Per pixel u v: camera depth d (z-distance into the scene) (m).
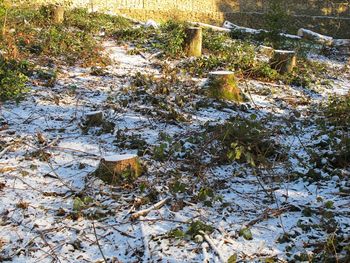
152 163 4.83
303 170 4.88
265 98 8.04
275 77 9.40
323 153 5.24
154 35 11.80
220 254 3.33
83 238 3.55
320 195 4.33
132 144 5.26
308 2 19.80
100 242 3.52
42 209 3.92
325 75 10.68
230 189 4.39
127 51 10.41
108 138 5.52
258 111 7.16
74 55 9.27
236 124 5.46
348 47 15.13
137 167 4.50
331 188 4.48
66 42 9.72
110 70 8.80
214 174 4.70
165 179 4.50
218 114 6.78
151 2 18.22
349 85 9.96
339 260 3.23
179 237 3.48
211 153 5.10
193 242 3.51
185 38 10.44
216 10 19.06
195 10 18.83
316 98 8.48
